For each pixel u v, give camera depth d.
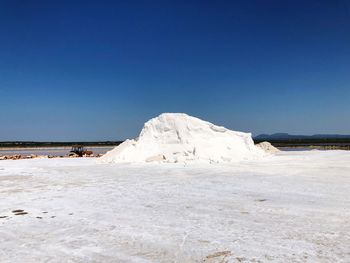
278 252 5.48
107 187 12.55
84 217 7.98
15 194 11.37
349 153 33.16
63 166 22.70
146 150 25.83
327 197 9.83
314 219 7.41
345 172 16.02
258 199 9.70
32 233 6.83
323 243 5.85
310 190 11.04
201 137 26.69
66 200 10.10
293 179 13.76
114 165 22.59
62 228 7.12
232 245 5.86
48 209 8.93
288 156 29.14
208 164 21.55
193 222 7.36
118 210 8.64
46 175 17.11
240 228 6.84
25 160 30.83
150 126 27.78
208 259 5.28
